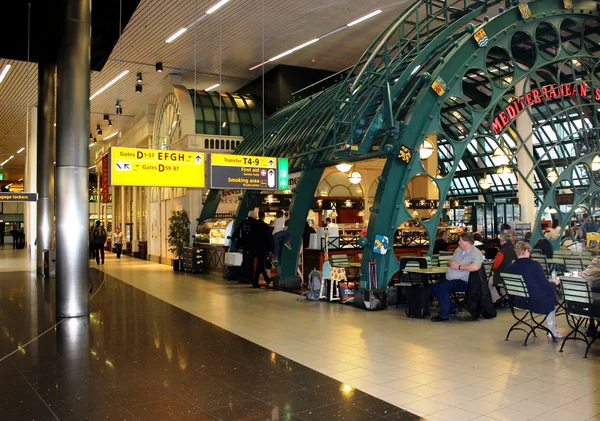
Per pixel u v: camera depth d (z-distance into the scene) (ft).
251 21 52.24
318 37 57.41
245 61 66.13
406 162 32.94
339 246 43.93
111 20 44.32
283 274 43.37
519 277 23.48
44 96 58.13
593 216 51.78
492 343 23.80
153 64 66.85
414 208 71.00
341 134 37.86
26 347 23.82
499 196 103.24
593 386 17.47
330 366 20.33
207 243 59.47
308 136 41.29
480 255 29.25
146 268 67.10
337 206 71.15
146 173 34.45
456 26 36.45
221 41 58.29
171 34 55.57
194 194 64.59
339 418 14.87
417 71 37.27
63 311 31.30
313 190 42.93
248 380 18.58
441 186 34.60
